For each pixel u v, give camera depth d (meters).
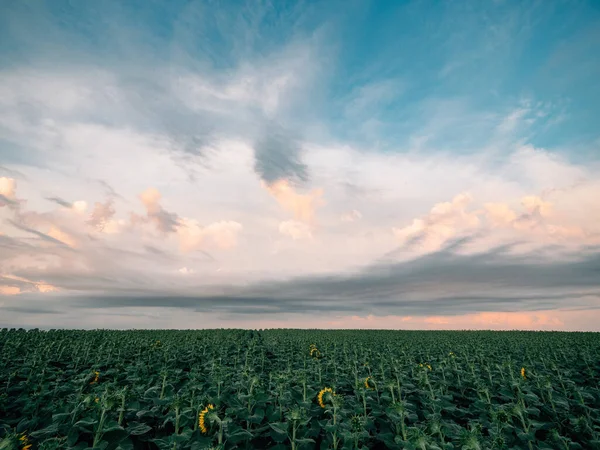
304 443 7.57
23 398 9.93
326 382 12.16
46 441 6.52
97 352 16.30
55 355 15.48
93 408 7.74
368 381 11.55
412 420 8.92
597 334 33.56
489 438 8.00
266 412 8.73
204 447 6.95
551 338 27.67
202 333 26.84
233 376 12.11
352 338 27.48
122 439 7.27
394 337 29.80
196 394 9.95
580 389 11.02
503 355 18.67
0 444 6.50
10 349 15.59
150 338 21.94
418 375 11.73
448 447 6.79
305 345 19.92
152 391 9.82
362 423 7.41
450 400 11.06
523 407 8.78
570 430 9.23
